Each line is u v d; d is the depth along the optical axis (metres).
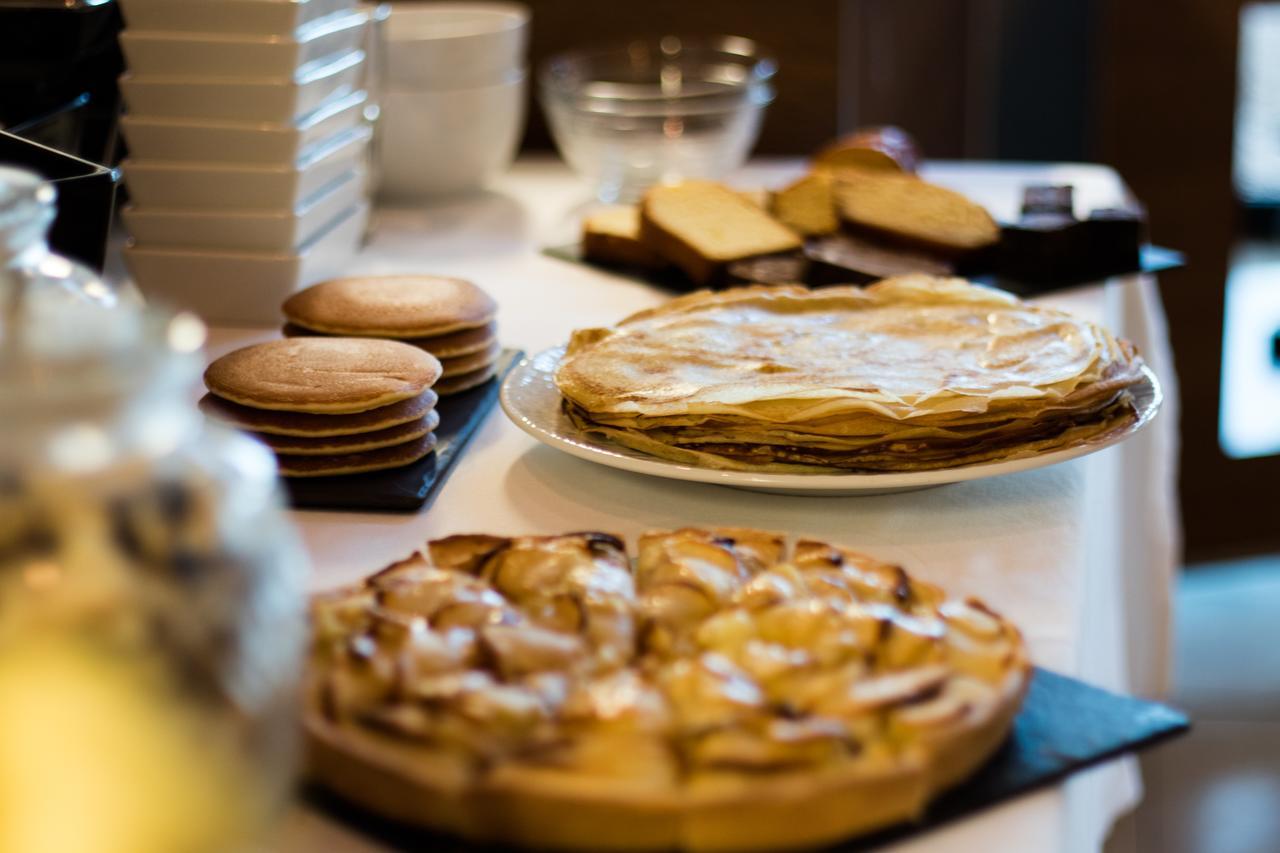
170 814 0.37
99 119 1.14
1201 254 2.38
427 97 1.52
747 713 0.45
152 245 1.14
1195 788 1.98
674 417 0.75
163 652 0.36
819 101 1.95
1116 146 2.31
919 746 0.46
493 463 0.85
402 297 0.97
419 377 0.81
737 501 0.78
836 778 0.44
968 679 0.50
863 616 0.51
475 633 0.51
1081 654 0.66
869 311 0.94
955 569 0.70
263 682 0.39
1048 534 0.73
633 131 1.57
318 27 1.15
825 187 1.38
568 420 0.81
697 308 0.94
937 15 2.24
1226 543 2.55
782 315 0.93
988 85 2.29
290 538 0.42
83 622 0.36
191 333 0.38
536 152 1.99
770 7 1.91
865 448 0.73
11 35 1.02
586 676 0.49
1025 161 2.34
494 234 1.48
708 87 1.77
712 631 0.51
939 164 1.83
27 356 0.36
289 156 1.11
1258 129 2.32
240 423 0.78
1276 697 2.21
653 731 0.45
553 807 0.43
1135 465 1.37
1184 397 2.46
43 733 0.35
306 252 1.14
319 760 0.47
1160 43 2.26
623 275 1.30
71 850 0.36
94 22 1.05
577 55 1.73
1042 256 1.23
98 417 0.37
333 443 0.78
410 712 0.46
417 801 0.45
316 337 0.89
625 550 0.60
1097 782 0.90
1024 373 0.80
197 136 1.09
